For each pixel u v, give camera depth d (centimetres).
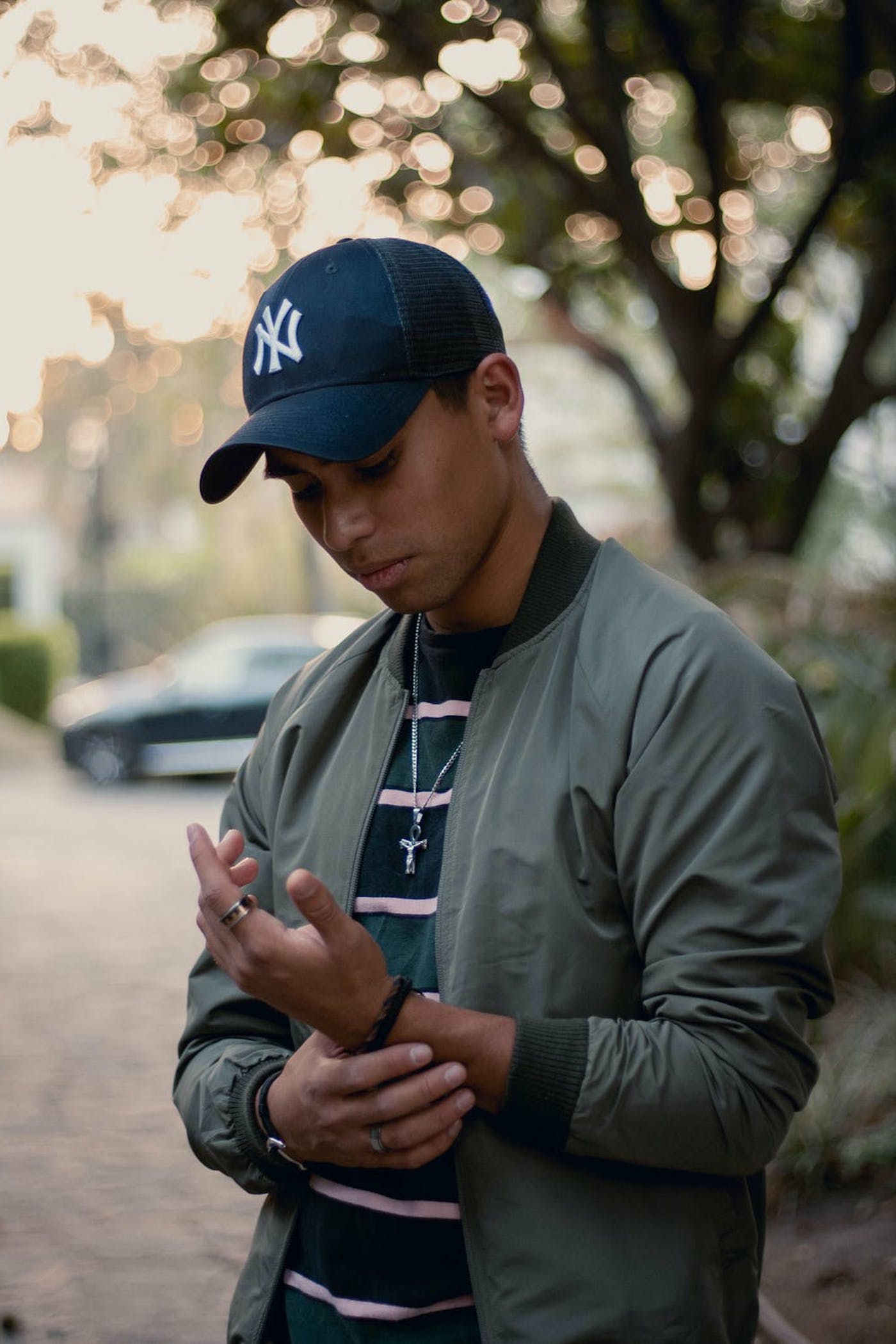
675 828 122
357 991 118
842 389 669
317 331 127
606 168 636
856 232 716
